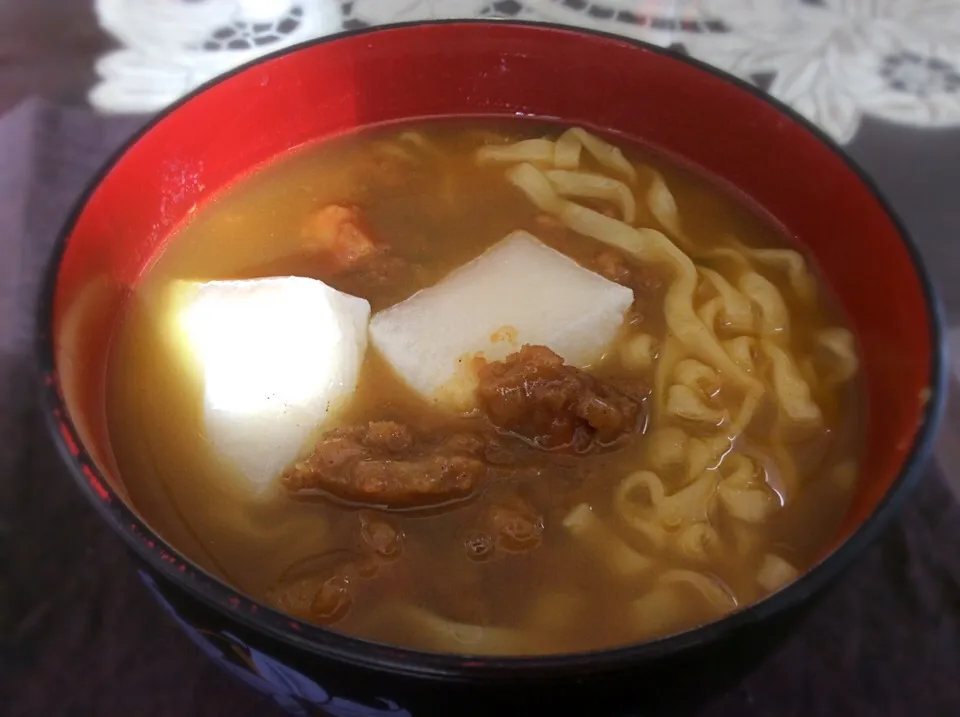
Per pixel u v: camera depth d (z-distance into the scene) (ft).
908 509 0.61
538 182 0.73
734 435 0.59
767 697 0.53
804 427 0.59
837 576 0.39
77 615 0.56
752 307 0.66
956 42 1.00
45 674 0.54
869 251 0.60
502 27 0.72
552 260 0.66
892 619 0.56
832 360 0.62
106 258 0.60
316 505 0.55
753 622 0.37
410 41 0.72
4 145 0.83
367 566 0.52
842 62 0.97
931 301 0.52
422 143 0.76
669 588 0.52
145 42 0.97
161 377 0.61
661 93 0.72
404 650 0.36
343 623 0.50
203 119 0.67
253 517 0.55
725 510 0.56
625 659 0.36
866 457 0.56
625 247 0.70
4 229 0.76
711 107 0.70
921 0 1.04
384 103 0.76
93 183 0.60
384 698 0.39
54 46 0.97
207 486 0.56
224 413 0.58
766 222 0.70
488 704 0.37
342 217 0.70
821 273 0.66
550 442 0.57
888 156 0.87
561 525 0.54
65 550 0.59
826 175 0.64
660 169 0.75
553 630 0.51
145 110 0.89
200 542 0.54
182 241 0.69
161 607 0.53
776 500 0.56
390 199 0.73
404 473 0.54
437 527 0.54
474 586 0.52
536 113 0.77
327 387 0.59
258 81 0.69
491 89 0.76
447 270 0.68
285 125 0.73
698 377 0.61
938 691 0.54
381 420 0.58
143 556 0.39
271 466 0.56
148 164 0.64
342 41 0.71
